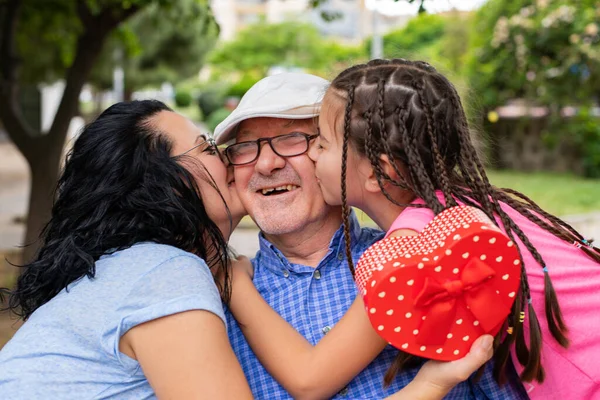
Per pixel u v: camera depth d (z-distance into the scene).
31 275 1.65
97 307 1.46
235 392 1.39
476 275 1.32
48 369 1.44
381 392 1.75
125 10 6.32
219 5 66.50
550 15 11.97
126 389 1.45
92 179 1.67
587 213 9.47
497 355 1.59
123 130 1.70
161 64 19.61
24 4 6.87
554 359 1.62
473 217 1.37
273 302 1.93
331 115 1.72
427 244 1.37
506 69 12.62
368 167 1.69
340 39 55.03
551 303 1.55
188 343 1.39
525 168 14.28
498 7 12.70
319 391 1.59
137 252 1.55
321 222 1.99
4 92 6.35
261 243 2.00
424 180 1.53
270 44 37.91
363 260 1.41
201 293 1.45
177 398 1.38
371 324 1.42
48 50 11.08
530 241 1.66
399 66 1.68
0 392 1.43
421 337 1.36
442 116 1.62
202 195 1.80
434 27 31.45
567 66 12.16
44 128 25.30
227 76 43.84
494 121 13.66
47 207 6.40
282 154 1.94
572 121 13.21
